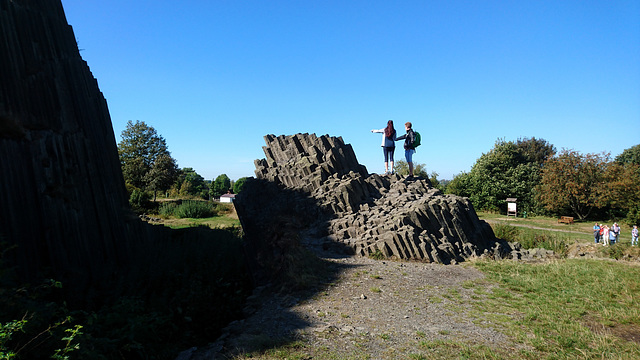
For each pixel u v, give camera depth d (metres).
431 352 4.09
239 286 8.49
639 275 7.84
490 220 34.66
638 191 30.41
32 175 7.26
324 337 4.57
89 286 7.00
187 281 7.57
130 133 44.59
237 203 12.04
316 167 13.27
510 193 42.56
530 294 6.52
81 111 9.23
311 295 6.41
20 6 7.56
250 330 4.88
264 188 12.98
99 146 9.90
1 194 6.57
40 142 7.52
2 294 3.78
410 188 12.90
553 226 29.81
